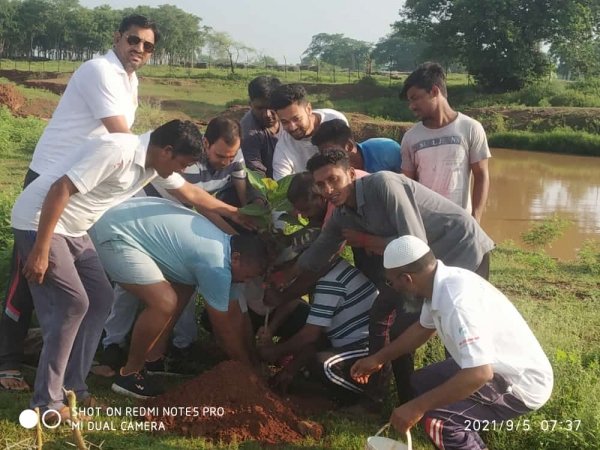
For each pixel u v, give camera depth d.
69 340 4.53
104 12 106.75
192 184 5.48
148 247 4.78
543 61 49.84
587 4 49.31
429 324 4.17
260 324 5.76
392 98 47.62
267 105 6.26
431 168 5.57
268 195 5.42
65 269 4.46
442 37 50.38
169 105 41.81
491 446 4.60
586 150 30.08
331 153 4.53
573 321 7.13
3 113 22.53
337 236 4.84
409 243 3.87
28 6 101.38
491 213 16.38
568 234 14.03
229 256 4.88
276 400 4.71
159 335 4.89
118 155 4.34
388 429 4.80
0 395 4.90
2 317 5.13
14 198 8.66
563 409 4.73
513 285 8.80
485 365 3.65
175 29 105.62
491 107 38.81
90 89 5.11
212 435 4.54
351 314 5.17
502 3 47.50
